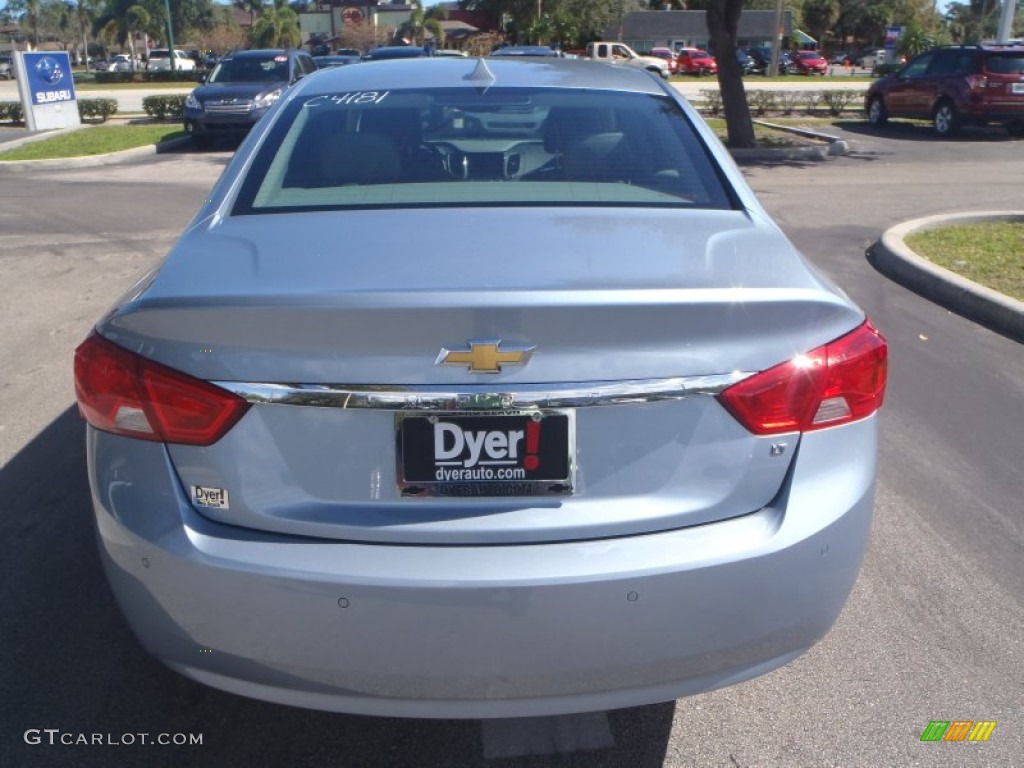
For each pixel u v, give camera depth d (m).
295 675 2.23
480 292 2.14
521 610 2.15
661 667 2.25
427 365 2.15
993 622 3.32
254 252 2.50
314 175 3.04
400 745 2.76
